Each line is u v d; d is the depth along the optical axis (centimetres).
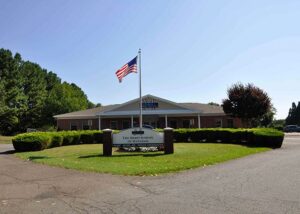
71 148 2192
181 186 877
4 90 5284
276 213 623
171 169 1148
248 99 4150
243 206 673
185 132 2753
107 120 4453
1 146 2762
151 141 1806
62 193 809
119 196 773
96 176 1030
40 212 656
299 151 1894
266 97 4203
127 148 1934
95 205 700
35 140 2058
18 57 6750
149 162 1359
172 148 1742
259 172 1088
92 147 2252
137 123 4394
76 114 4494
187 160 1414
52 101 6594
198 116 4053
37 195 793
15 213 652
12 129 5953
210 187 859
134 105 4138
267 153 1772
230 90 4297
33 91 6581
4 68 6031
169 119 4344
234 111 4216
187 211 647
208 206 678
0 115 5025
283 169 1153
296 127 5731
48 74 7625
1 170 1184
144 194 791
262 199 726
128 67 2217
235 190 818
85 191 827
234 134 2550
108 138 1714
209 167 1223
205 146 2197
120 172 1091
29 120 6316
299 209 647
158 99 4100
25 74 6650
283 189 823
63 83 8075
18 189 859
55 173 1097
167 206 685
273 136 2180
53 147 2328
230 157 1541
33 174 1084
